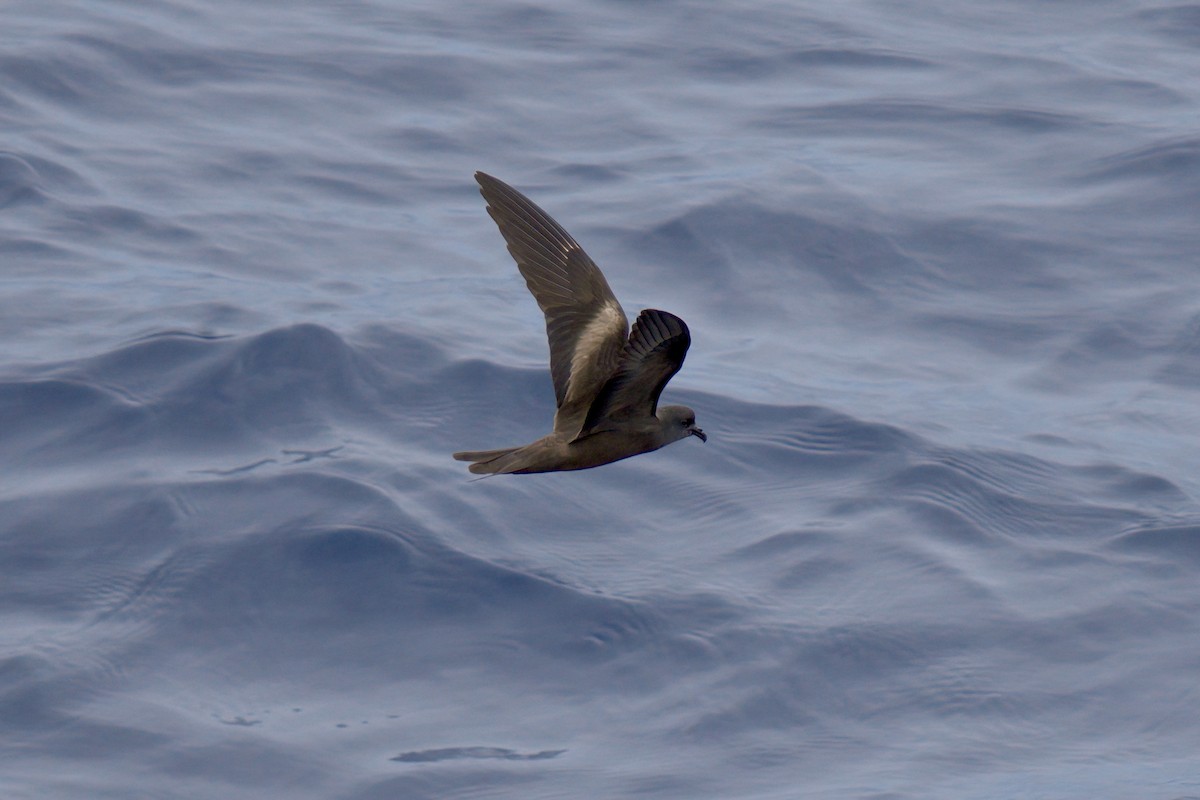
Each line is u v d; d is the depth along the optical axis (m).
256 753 11.59
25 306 17.03
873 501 14.90
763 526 14.51
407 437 15.48
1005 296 18.91
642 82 23.73
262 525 13.91
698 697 12.38
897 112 23.02
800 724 12.18
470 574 13.56
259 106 22.16
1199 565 14.14
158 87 22.36
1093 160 21.64
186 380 15.85
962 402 16.77
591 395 9.09
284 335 16.61
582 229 19.66
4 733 11.63
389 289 18.22
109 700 12.02
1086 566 14.12
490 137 21.94
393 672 12.55
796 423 16.08
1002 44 25.39
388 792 11.28
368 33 24.64
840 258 19.44
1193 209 20.45
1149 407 16.83
